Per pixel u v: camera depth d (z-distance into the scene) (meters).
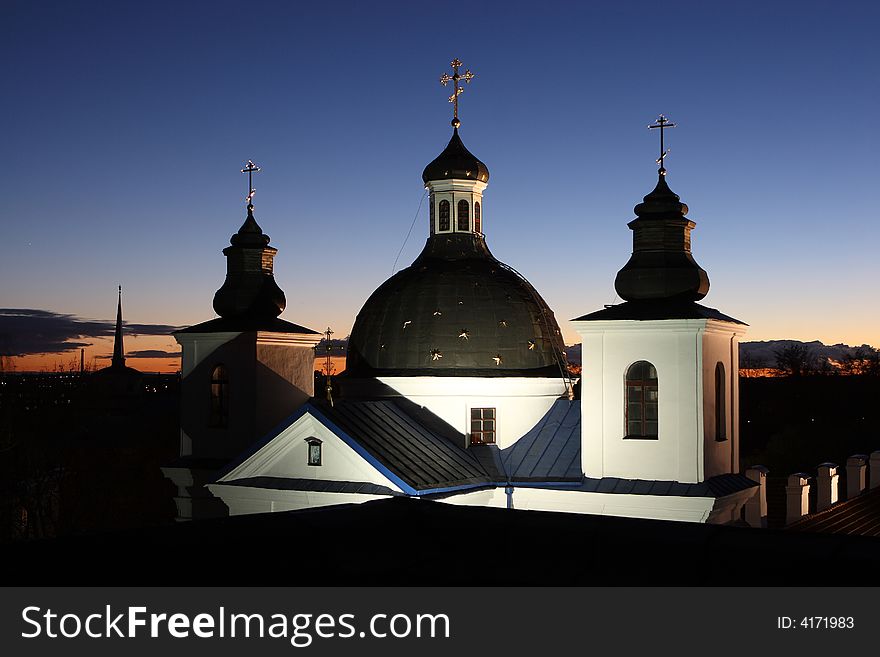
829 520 39.19
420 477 31.27
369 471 30.77
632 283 33.09
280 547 12.40
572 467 34.19
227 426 38.59
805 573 10.70
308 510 13.61
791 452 69.62
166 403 93.56
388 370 37.59
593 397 32.81
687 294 33.00
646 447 31.98
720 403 33.66
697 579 11.09
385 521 13.58
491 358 37.22
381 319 38.75
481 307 37.97
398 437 33.53
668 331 31.64
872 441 69.94
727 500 31.44
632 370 32.53
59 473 65.00
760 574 10.91
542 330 38.75
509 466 35.19
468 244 40.59
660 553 11.58
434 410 36.72
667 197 33.81
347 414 32.88
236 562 11.80
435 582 11.68
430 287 38.47
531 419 37.06
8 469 60.22
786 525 37.47
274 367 38.97
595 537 12.17
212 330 38.81
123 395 96.25
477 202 41.19
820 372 102.75
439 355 37.06
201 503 39.09
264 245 40.50
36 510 64.19
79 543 11.16
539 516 12.95
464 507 13.74
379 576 11.91
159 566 11.29
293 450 32.16
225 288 40.03
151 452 73.25
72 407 80.81
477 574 11.95
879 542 11.09
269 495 31.80
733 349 34.31
